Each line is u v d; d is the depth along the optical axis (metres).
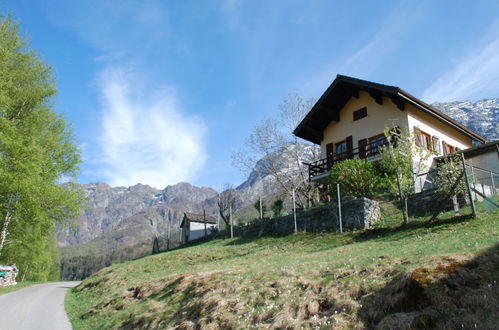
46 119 26.06
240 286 11.34
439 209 17.80
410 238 16.00
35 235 29.52
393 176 21.42
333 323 7.55
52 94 25.95
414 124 28.75
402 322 6.76
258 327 8.51
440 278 7.40
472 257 8.12
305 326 7.81
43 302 20.03
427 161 28.23
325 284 9.58
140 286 16.69
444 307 6.72
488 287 6.86
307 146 42.94
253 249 23.95
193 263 24.06
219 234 36.06
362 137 30.95
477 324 6.11
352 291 8.53
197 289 12.61
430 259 8.77
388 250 12.88
